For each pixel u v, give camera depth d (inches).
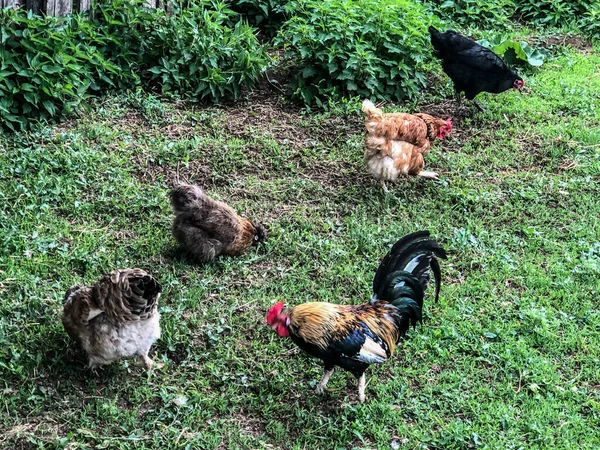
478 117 410.9
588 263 298.5
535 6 534.0
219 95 396.8
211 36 400.5
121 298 213.0
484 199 339.6
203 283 276.4
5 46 351.3
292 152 362.0
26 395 221.5
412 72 425.7
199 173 339.6
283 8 450.9
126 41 394.3
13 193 305.7
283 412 228.5
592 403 235.3
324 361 228.2
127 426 217.2
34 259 274.1
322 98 410.3
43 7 373.7
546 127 402.9
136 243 291.3
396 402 233.8
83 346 225.8
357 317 222.8
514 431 224.1
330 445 218.5
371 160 330.6
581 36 521.0
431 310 272.5
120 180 323.9
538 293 285.6
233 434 218.2
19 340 239.5
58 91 353.1
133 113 375.9
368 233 311.0
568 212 336.2
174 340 248.2
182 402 226.4
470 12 508.4
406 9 433.7
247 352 249.0
